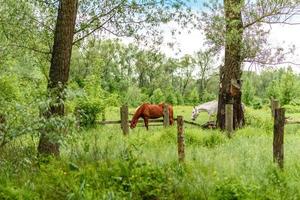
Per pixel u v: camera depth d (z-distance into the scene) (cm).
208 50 2183
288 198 812
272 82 8050
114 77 7594
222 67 2228
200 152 1256
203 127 2314
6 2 1375
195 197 819
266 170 977
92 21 1384
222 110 2223
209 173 959
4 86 1605
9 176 835
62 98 962
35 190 795
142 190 827
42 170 890
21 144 966
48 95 898
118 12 1387
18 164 887
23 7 1365
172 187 852
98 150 1061
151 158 1088
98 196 770
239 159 1148
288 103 6631
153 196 824
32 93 965
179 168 943
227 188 782
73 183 820
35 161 941
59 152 1082
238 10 2005
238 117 2200
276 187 851
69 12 1145
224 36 2088
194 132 1642
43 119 838
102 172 870
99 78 2205
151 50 1500
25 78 1694
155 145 1464
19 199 736
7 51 1524
